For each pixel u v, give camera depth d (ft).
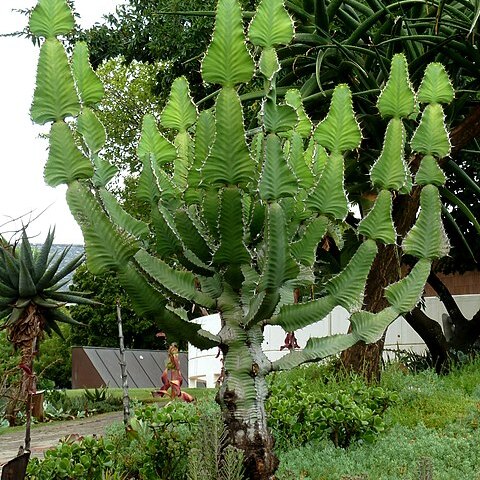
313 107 34.96
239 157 12.00
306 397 23.02
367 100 33.96
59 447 19.26
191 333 13.29
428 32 36.42
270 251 12.48
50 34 12.46
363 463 19.94
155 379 79.30
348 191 35.78
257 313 13.09
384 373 33.42
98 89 13.84
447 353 42.29
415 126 32.35
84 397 52.75
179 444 19.48
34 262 22.00
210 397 30.09
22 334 20.99
